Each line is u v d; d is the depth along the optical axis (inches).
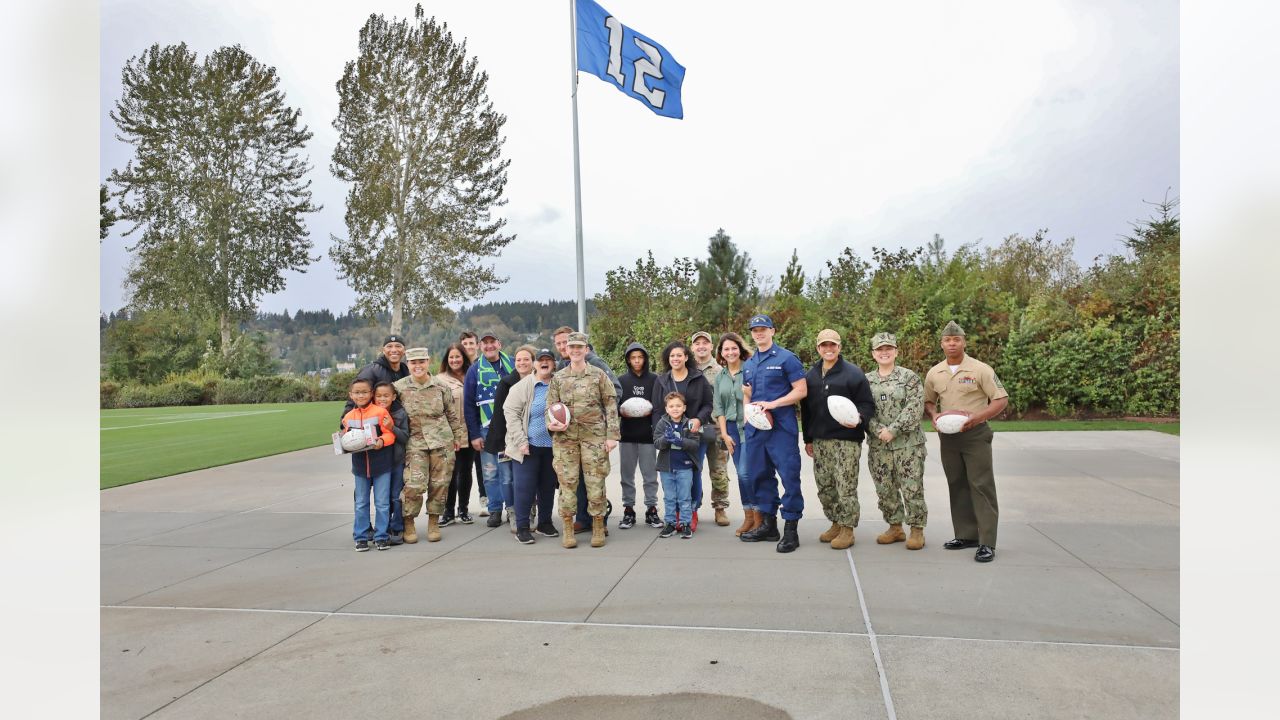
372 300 1576.0
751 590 192.7
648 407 273.4
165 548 252.4
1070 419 725.3
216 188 1812.3
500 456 272.7
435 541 260.7
